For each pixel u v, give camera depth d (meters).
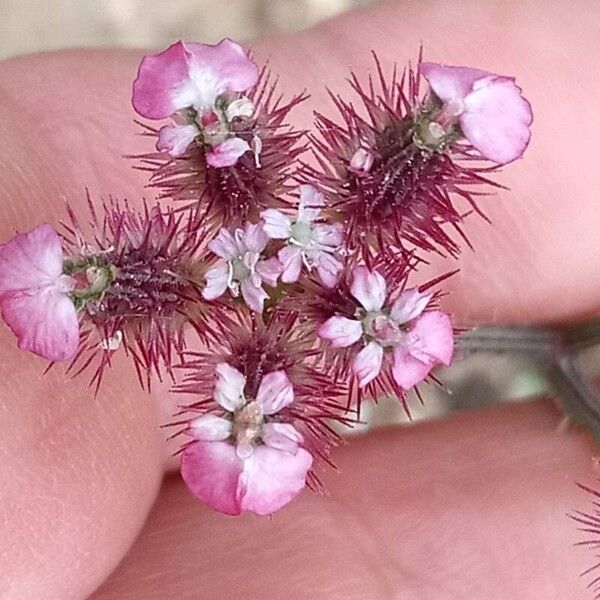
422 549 0.08
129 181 0.07
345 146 0.05
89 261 0.05
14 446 0.06
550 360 0.10
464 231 0.09
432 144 0.05
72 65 0.08
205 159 0.05
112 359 0.07
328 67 0.09
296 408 0.05
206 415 0.05
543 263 0.09
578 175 0.09
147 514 0.08
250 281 0.05
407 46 0.09
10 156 0.07
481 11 0.09
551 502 0.09
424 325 0.05
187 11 0.14
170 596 0.07
